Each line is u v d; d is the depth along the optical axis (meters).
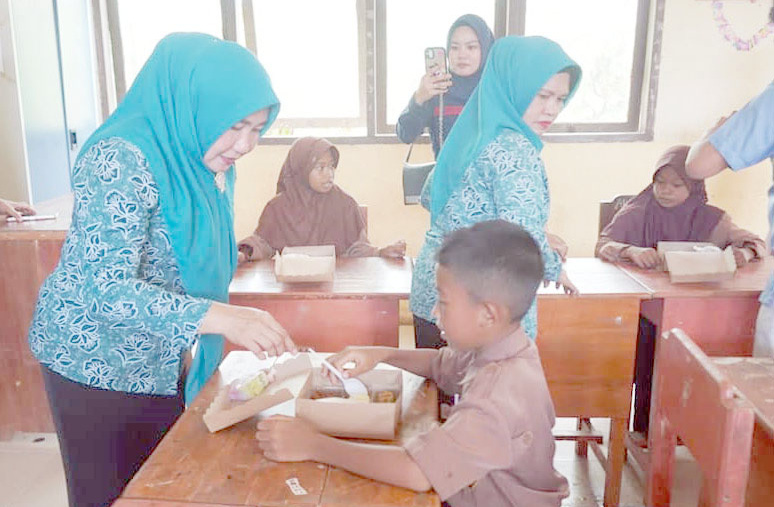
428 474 0.87
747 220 3.46
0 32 2.77
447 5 3.37
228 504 0.85
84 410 1.20
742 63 3.35
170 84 1.16
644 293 1.91
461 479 0.88
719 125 1.75
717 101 3.39
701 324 1.96
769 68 3.35
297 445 0.95
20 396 2.21
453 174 1.64
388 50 3.43
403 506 0.85
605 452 2.28
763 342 1.74
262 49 3.47
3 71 2.80
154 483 0.90
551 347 1.95
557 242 1.91
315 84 3.51
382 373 1.16
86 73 3.44
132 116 1.16
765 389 1.22
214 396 1.17
